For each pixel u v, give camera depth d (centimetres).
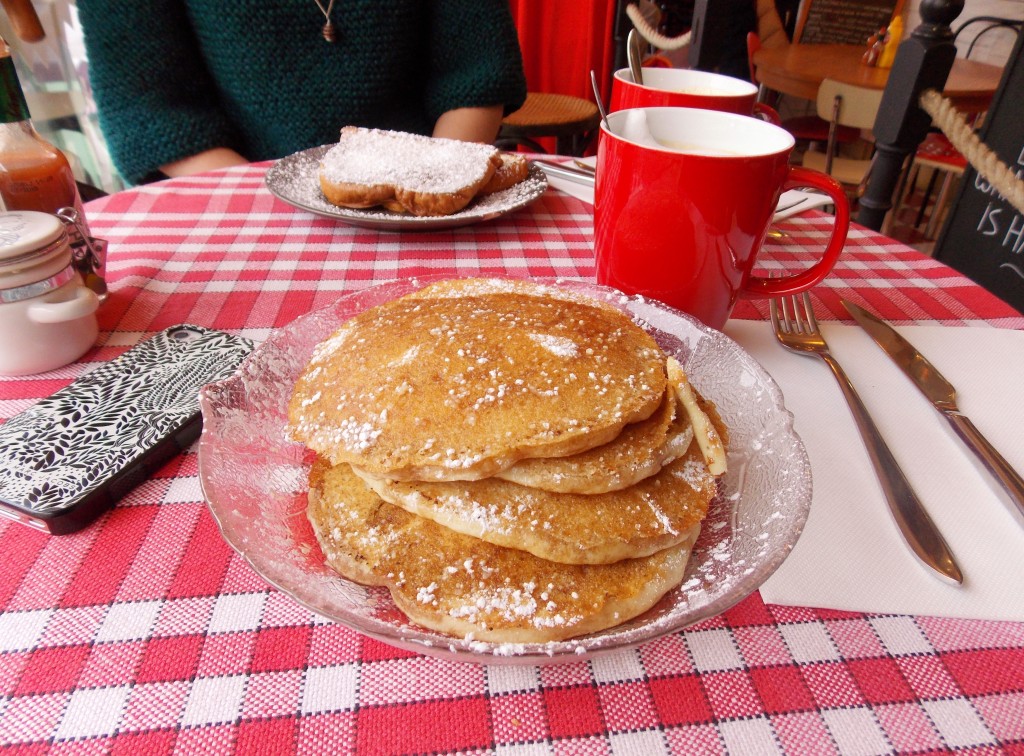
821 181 35
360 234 50
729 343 32
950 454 31
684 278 36
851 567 26
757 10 156
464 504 23
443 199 48
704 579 24
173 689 22
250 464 27
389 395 24
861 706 23
